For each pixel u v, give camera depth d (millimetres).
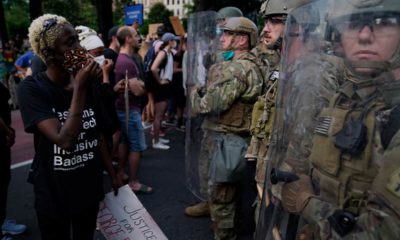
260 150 2002
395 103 906
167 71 5496
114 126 2318
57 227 1832
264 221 1198
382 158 896
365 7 938
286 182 1097
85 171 1810
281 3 1985
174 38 6781
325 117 1021
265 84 2375
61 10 29875
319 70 1050
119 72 3555
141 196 3863
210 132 2689
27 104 1663
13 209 3496
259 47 2500
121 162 3879
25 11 39750
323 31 1037
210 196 2637
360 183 938
